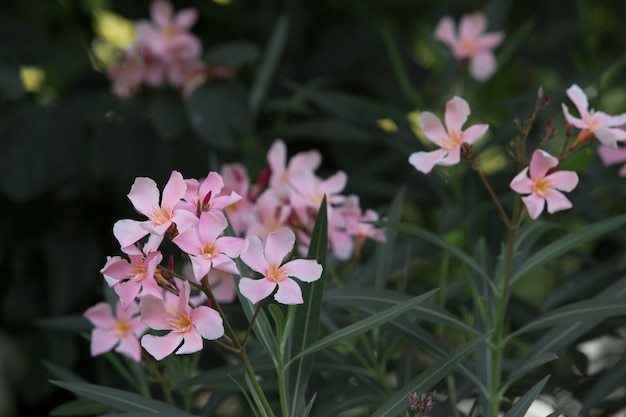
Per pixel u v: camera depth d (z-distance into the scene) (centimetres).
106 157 199
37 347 205
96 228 211
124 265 138
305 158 160
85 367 206
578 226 208
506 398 160
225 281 155
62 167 199
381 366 156
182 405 162
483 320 153
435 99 195
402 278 166
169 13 207
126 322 155
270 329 143
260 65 227
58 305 202
